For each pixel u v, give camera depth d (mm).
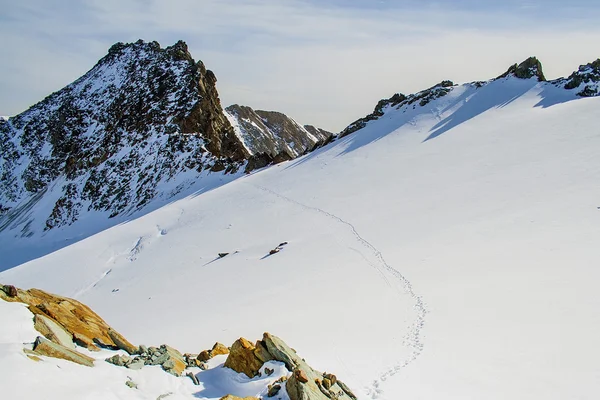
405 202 50312
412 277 31406
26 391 11062
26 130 142875
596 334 19031
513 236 33688
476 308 23859
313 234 49969
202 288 43031
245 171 97062
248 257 48969
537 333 20094
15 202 126375
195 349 26203
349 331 24656
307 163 80062
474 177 50469
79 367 13352
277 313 30781
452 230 38781
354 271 36188
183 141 110250
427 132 72688
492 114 69875
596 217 33156
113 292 51031
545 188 41844
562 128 55656
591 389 15859
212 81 132625
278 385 14656
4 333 13797
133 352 16719
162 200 97125
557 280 24875
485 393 16453
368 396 16594
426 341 21375
